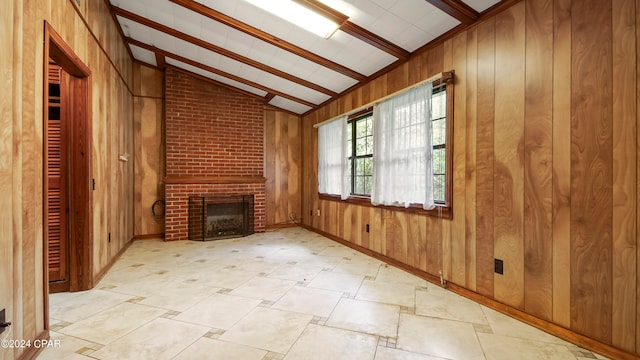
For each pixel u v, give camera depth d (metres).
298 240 4.93
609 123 1.70
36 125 1.78
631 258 1.62
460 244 2.65
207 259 3.79
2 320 1.42
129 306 2.37
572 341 1.86
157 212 5.14
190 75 5.11
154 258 3.83
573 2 1.86
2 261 1.44
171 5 3.22
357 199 4.20
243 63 4.26
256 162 5.70
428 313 2.27
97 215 2.94
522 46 2.15
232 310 2.30
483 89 2.44
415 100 3.09
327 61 3.66
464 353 1.74
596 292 1.76
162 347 1.79
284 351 1.75
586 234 1.80
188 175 5.10
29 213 1.70
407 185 3.18
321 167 5.25
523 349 1.79
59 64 2.40
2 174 1.45
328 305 2.40
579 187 1.84
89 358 1.67
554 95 1.96
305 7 2.63
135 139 4.99
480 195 2.47
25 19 1.66
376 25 2.79
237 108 5.52
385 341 1.87
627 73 1.63
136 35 4.03
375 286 2.84
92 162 2.80
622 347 1.65
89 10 2.73
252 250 4.26
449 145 2.74
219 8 3.04
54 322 2.09
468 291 2.57
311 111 5.78
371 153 4.10
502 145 2.29
